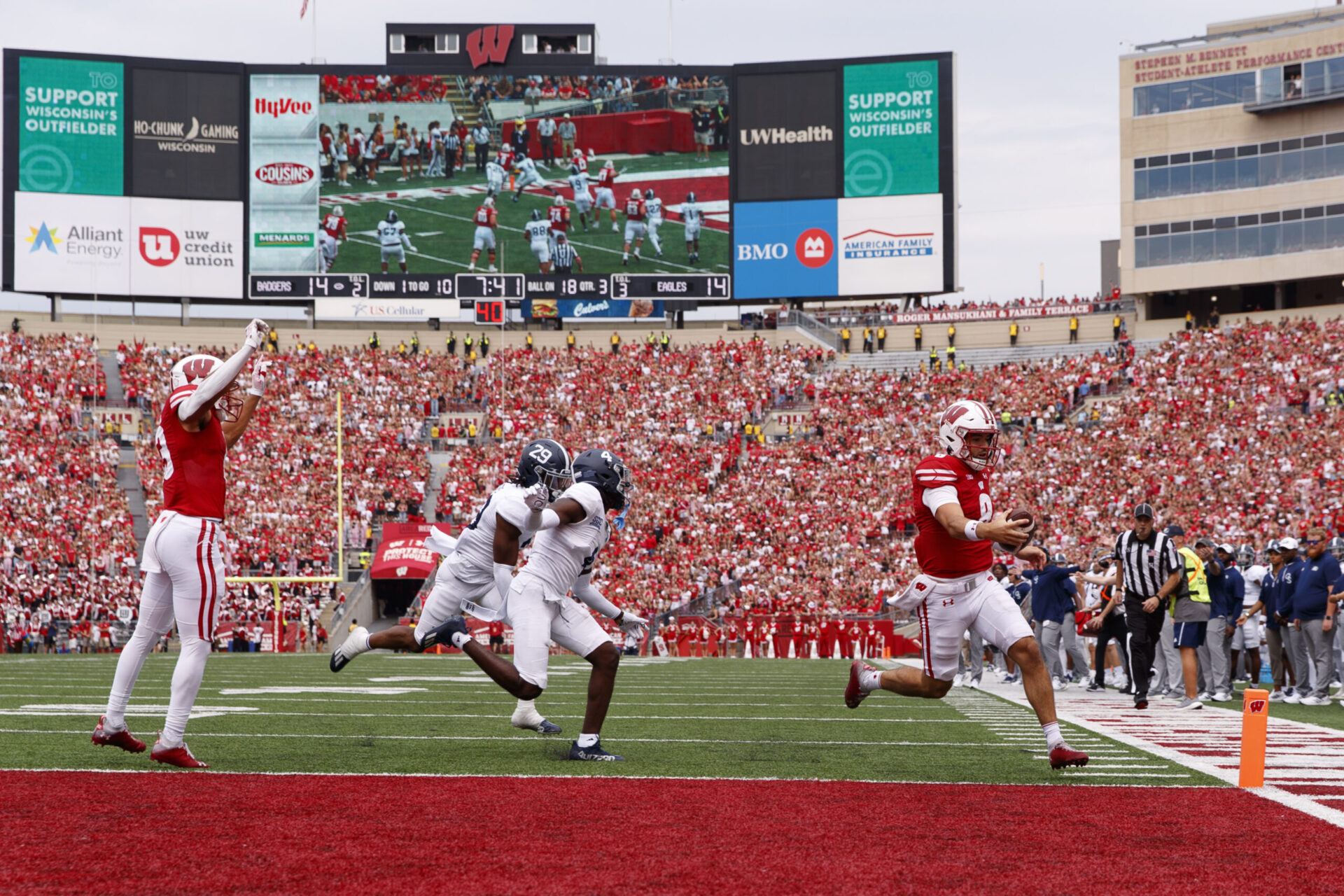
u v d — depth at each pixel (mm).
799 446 56469
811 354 63844
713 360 63125
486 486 53750
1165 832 6828
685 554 48719
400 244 61125
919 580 10062
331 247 60844
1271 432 49500
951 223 59312
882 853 6195
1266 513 43844
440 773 8984
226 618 43969
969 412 9781
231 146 60594
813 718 14445
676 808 7453
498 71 61312
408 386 60844
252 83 60750
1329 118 62344
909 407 58531
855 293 60250
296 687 19203
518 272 61469
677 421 59562
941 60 59375
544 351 63750
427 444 58344
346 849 6148
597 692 10102
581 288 61312
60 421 53812
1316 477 45562
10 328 61688
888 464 53594
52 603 42750
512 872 5668
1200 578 17203
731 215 61062
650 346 64750
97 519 48125
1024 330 64875
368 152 61125
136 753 10031
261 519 49594
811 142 60500
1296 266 62906
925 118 59562
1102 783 8820
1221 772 9477
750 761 9914
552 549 10648
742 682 22531
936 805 7684
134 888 5348
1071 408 57312
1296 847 6445
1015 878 5672
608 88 61312
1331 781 9023
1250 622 21734
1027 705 17312
